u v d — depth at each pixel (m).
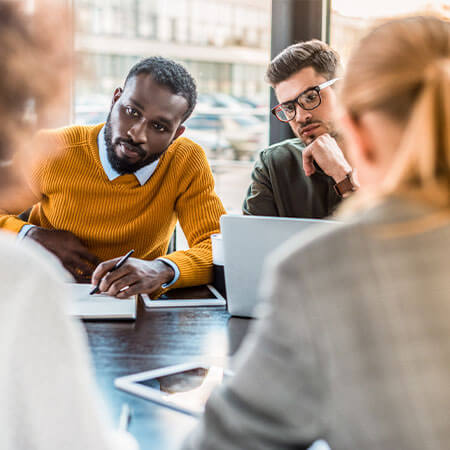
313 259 0.59
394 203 0.59
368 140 0.63
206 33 7.07
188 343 1.25
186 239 2.05
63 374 0.51
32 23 0.54
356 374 0.56
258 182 2.10
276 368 0.58
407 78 0.58
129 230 2.01
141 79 1.84
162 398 0.95
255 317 1.44
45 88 0.55
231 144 4.95
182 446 0.65
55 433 0.50
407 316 0.56
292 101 1.95
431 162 0.57
